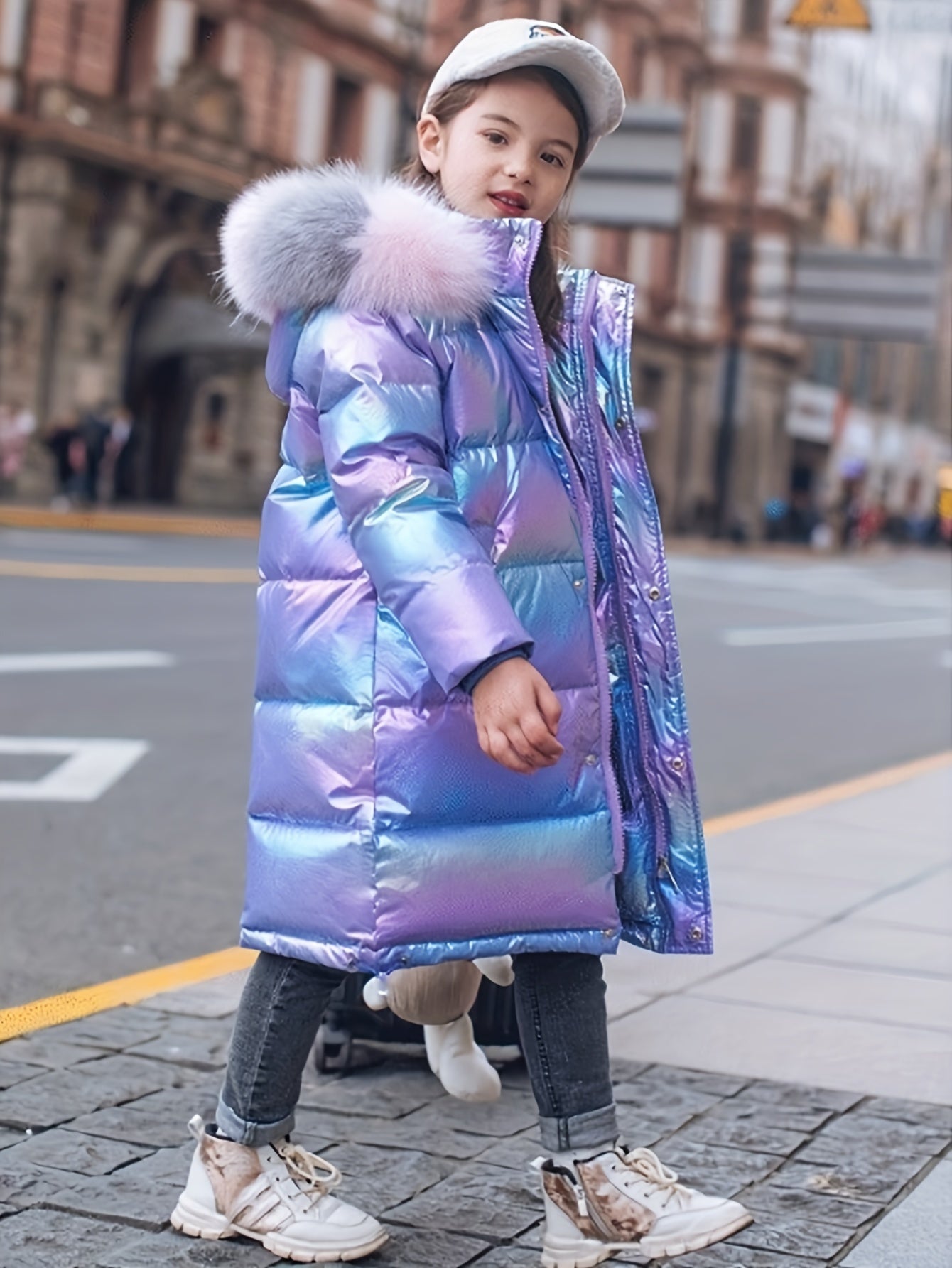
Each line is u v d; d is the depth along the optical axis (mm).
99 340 28172
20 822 5773
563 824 2277
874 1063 3381
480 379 2264
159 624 12047
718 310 46438
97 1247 2412
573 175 2533
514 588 2270
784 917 4672
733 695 10969
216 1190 2445
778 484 50469
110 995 3787
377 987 2734
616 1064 3340
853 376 56531
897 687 12141
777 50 45656
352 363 2209
